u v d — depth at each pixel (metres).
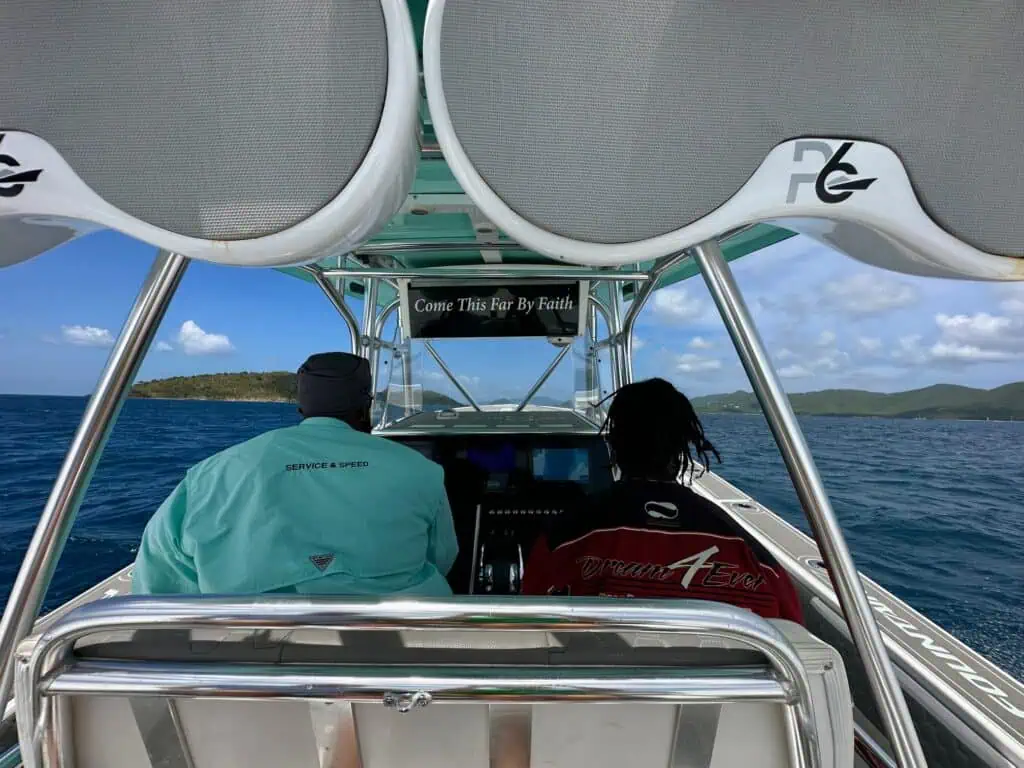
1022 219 0.63
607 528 1.04
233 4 0.56
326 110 0.57
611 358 3.00
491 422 2.81
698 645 0.74
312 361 1.22
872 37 0.59
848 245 0.73
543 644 0.74
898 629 1.62
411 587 1.08
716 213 0.61
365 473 1.07
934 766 1.28
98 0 0.56
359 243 0.67
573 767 0.79
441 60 0.56
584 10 0.57
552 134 0.59
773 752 0.78
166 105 0.58
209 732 0.78
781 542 2.25
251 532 0.99
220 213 0.60
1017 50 0.59
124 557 7.16
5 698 0.82
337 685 0.70
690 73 0.59
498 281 2.55
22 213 0.61
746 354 0.85
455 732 0.78
